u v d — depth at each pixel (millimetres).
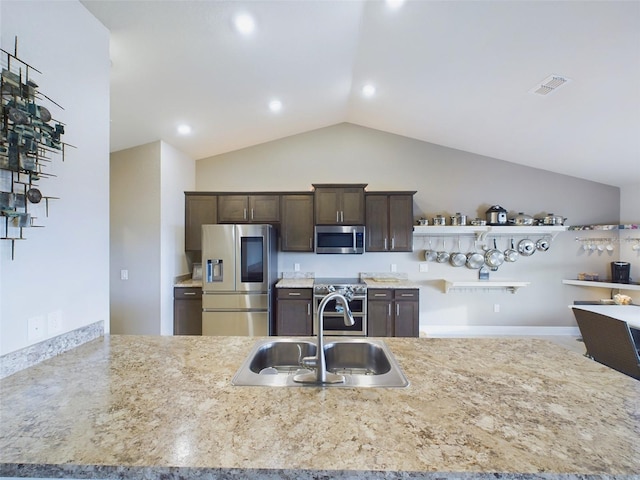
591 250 4371
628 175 3959
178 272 3979
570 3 1776
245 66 2543
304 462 707
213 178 4516
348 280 4266
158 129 3357
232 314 3631
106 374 1170
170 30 1975
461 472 682
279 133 4328
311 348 1588
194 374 1173
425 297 4469
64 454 725
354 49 2549
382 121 4164
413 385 1089
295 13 2023
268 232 3662
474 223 4219
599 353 2168
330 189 4047
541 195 4406
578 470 682
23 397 988
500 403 964
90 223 1626
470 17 2031
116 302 3598
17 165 1201
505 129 3527
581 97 2604
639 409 926
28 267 1274
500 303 4461
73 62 1544
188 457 718
